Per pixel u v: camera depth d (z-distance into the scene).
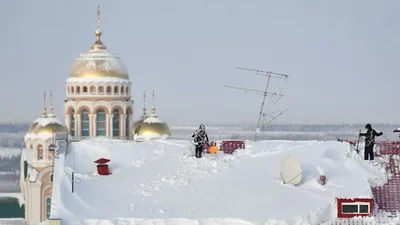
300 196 52.44
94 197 53.12
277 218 49.31
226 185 54.72
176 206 51.47
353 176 55.00
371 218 50.88
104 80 117.62
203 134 59.97
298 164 54.16
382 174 55.78
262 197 52.47
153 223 49.22
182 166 58.09
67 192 53.34
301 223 49.44
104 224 49.12
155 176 56.62
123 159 59.84
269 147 60.69
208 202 52.09
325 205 50.97
